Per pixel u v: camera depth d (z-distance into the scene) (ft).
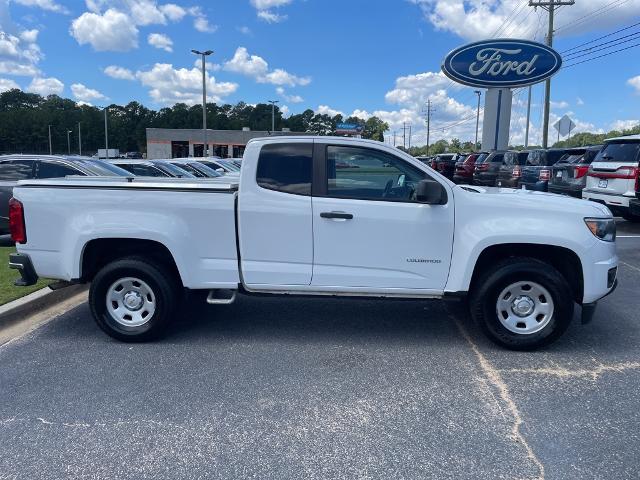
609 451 10.77
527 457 10.58
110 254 17.69
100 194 16.48
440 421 12.00
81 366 15.19
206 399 13.12
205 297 19.98
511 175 62.44
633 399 13.02
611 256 16.05
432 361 15.46
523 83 82.17
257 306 21.16
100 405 12.85
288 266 16.40
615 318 19.36
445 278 16.15
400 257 16.11
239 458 10.61
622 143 37.86
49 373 14.71
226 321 19.26
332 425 11.86
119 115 424.46
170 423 11.98
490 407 12.64
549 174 49.06
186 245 16.39
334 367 15.06
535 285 15.80
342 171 16.28
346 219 16.01
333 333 17.93
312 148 16.22
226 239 16.40
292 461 10.50
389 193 16.26
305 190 16.21
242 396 13.29
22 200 16.87
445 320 19.30
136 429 11.73
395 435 11.43
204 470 10.22
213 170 56.85
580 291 16.02
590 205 16.22
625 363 15.25
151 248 17.43
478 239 15.70
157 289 16.66
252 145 16.26
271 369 14.93
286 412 12.46
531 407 12.62
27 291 21.01
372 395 13.30
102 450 10.92
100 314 16.90
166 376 14.48
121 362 15.47
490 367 14.99
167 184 16.37
